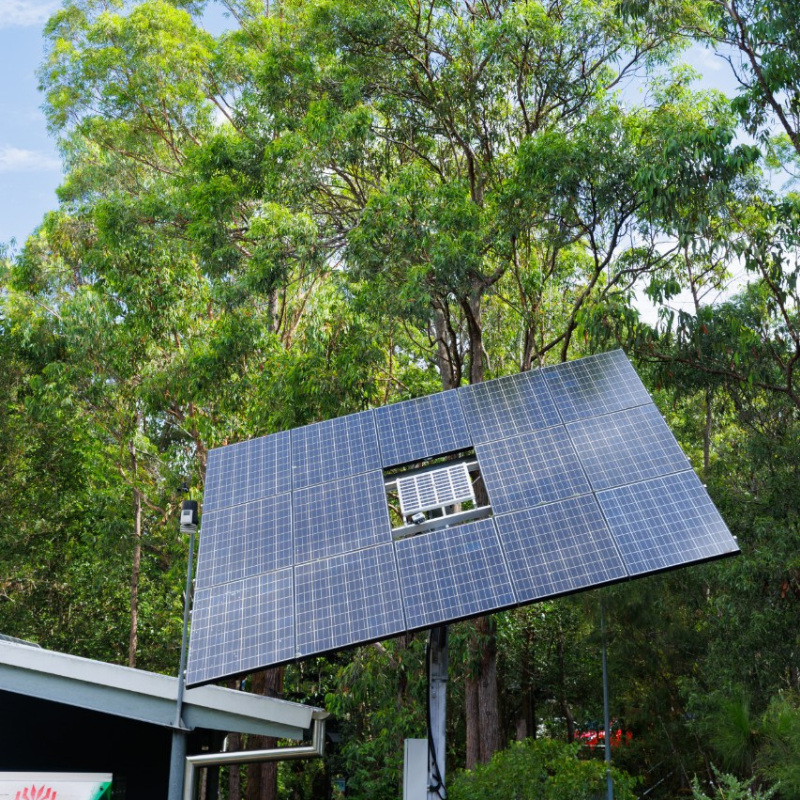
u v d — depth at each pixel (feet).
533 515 29.58
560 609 73.56
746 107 51.13
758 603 54.13
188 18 89.15
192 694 38.40
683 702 64.75
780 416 59.36
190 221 75.10
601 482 30.14
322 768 83.46
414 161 62.75
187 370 71.87
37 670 38.40
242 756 38.24
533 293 65.41
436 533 29.86
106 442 89.61
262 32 86.28
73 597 95.71
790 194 58.29
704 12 53.88
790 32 48.47
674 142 48.44
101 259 73.87
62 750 48.39
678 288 50.90
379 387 76.02
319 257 63.05
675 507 28.66
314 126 62.34
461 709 77.41
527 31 57.31
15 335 88.63
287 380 62.49
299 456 35.37
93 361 79.66
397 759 56.70
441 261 52.42
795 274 51.34
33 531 93.97
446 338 75.25
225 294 65.98
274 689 70.49
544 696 84.79
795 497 55.01
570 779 35.01
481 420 34.04
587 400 33.55
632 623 60.18
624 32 59.00
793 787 32.99
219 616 29.45
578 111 62.03
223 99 90.17
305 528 31.83
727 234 52.65
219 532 32.91
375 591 28.55
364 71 63.52
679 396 59.11
